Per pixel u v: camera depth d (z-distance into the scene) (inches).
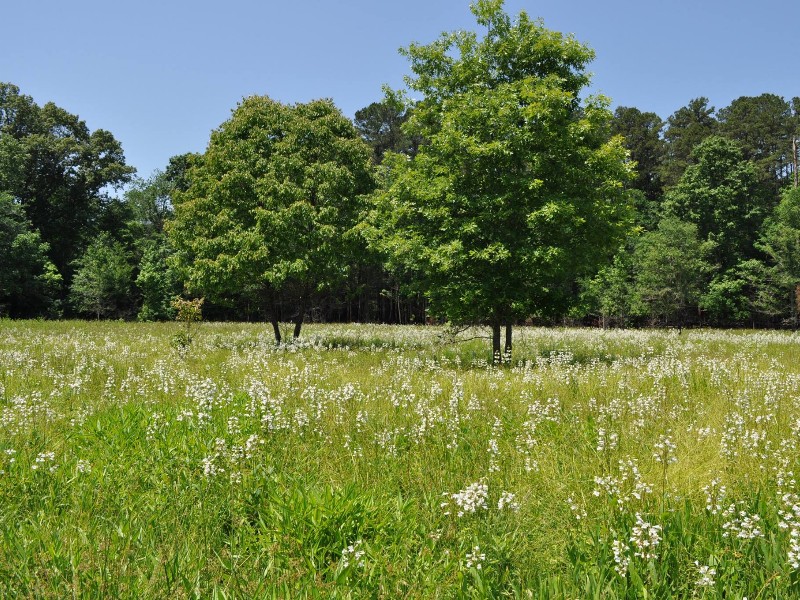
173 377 448.8
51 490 203.9
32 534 173.6
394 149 2085.4
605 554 157.9
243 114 852.0
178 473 221.9
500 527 178.5
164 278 1831.9
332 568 156.9
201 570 155.4
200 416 284.8
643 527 156.0
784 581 143.6
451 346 804.6
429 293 669.9
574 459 245.4
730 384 419.5
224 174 818.8
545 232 617.0
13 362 544.1
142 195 2502.5
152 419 294.8
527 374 452.1
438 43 681.0
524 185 593.3
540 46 644.7
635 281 1583.4
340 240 790.5
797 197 1584.6
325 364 569.0
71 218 2042.3
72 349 705.0
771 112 2427.4
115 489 209.9
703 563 156.5
